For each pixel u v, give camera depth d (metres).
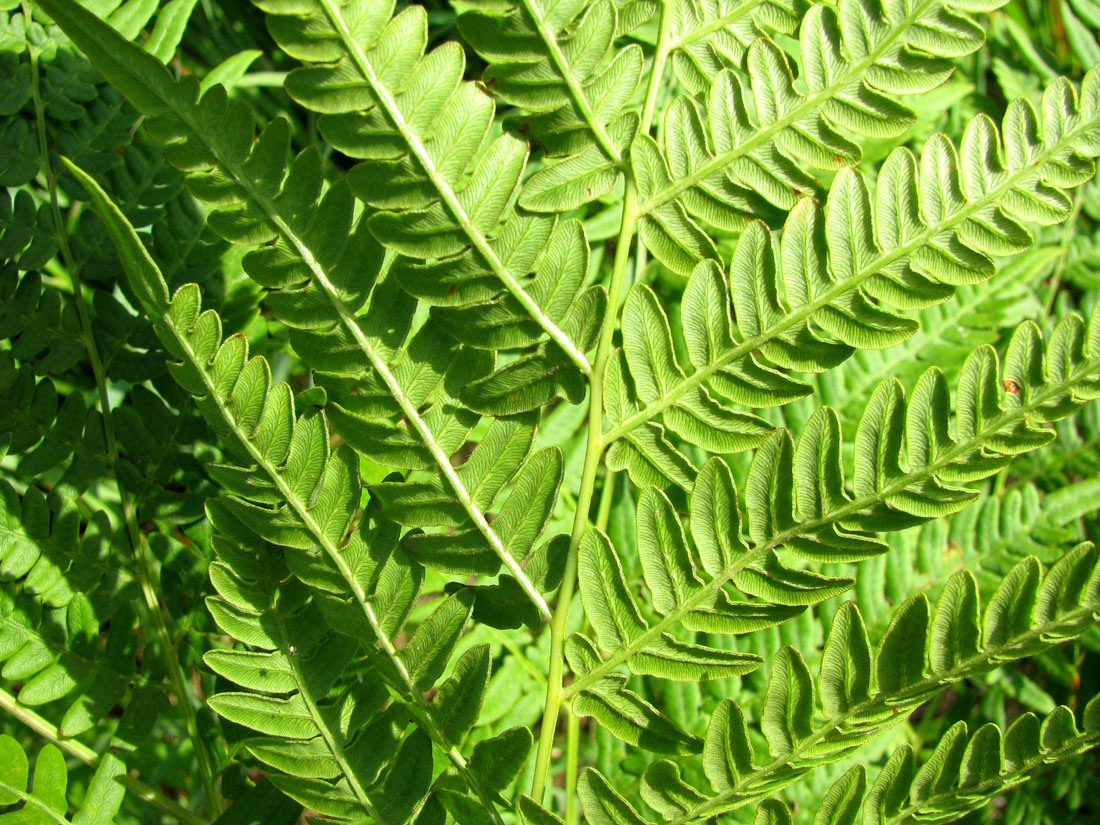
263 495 0.18
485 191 0.17
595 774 0.18
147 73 0.16
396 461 0.18
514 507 0.18
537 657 0.26
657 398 0.18
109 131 0.23
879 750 0.26
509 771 0.18
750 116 0.20
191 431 0.22
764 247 0.18
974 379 0.18
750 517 0.18
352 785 0.19
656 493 0.18
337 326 0.18
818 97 0.18
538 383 0.18
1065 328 0.17
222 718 0.22
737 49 0.18
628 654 0.18
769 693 0.18
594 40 0.17
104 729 0.26
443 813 0.19
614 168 0.18
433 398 0.18
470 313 0.18
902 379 0.27
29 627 0.20
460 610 0.18
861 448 0.18
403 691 0.19
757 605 0.18
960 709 0.28
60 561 0.21
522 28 0.17
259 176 0.17
